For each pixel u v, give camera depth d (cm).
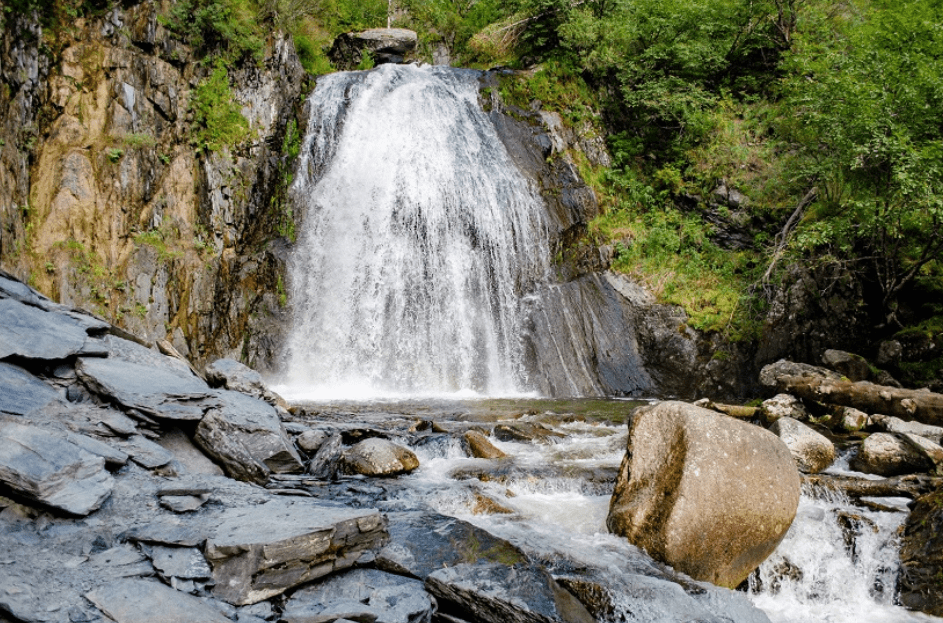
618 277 1925
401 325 1822
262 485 683
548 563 549
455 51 3084
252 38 1970
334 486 714
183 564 461
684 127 2194
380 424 994
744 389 1681
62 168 1552
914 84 1379
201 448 702
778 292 1730
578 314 1861
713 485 595
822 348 1639
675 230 2023
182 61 1814
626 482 652
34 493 482
